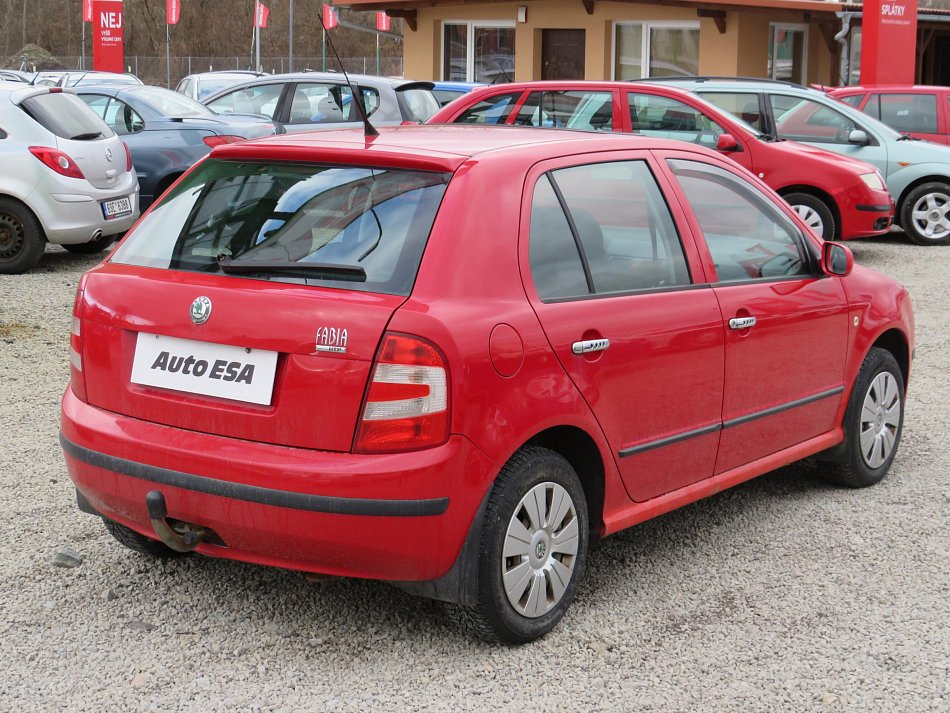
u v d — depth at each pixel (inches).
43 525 189.9
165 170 506.9
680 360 166.2
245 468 136.5
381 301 135.9
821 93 546.6
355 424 133.8
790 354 189.8
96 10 1230.3
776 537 191.6
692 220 176.1
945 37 1103.0
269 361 138.1
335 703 136.6
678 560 181.6
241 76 922.7
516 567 145.9
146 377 146.6
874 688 142.6
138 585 167.9
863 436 212.7
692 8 813.9
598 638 154.3
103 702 136.4
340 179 150.8
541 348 144.5
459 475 135.9
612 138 171.8
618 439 158.1
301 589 167.2
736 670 146.4
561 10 883.4
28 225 419.8
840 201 471.2
